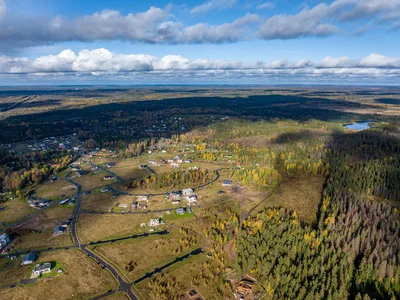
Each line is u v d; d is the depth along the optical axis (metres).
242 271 109.88
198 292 102.44
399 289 97.06
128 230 143.25
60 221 152.50
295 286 96.44
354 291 97.00
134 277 110.06
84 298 99.75
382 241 116.88
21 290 103.19
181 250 126.69
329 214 143.12
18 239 135.75
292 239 119.88
